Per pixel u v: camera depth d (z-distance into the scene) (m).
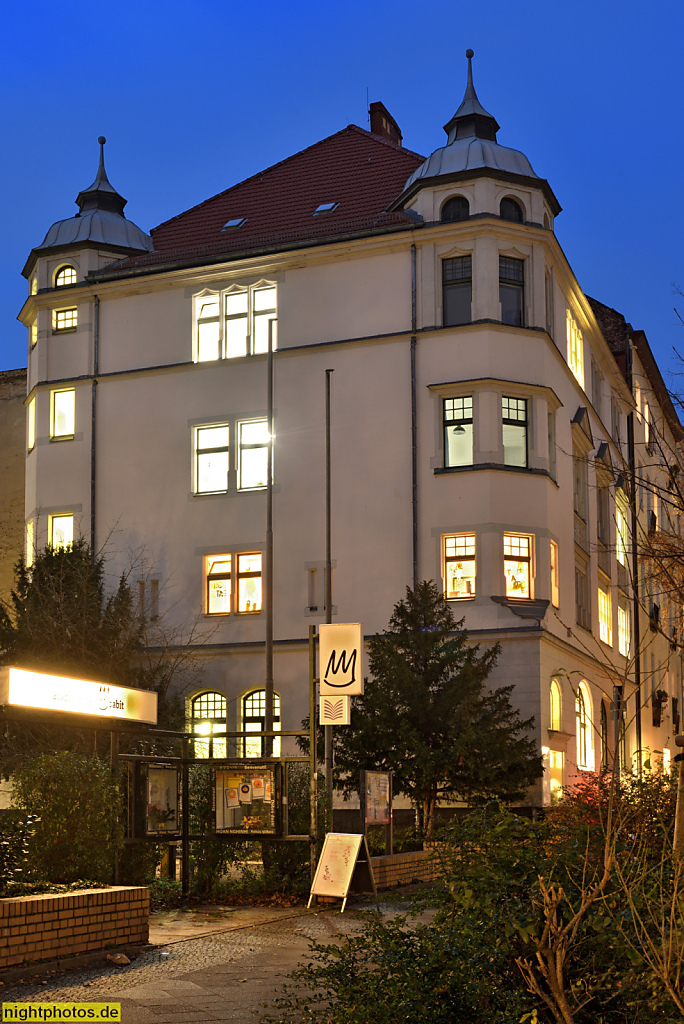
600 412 46.53
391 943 8.10
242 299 37.97
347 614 34.50
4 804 20.00
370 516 34.78
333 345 36.06
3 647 30.80
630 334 52.09
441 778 27.16
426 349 35.03
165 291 38.81
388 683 27.56
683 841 8.22
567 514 37.50
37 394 39.81
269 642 29.61
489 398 34.16
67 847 12.78
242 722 35.34
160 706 31.30
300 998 9.92
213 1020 9.12
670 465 17.34
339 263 36.62
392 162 41.53
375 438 35.16
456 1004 7.41
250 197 42.62
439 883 8.23
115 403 38.78
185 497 37.31
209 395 37.62
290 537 35.66
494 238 34.97
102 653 30.75
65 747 25.80
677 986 6.59
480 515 33.56
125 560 37.56
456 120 37.75
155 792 16.30
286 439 36.31
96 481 38.50
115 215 41.62
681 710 53.53
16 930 10.80
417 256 35.56
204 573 36.69
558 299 38.62
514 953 7.24
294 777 18.59
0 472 46.09
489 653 28.98
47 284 40.41
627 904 7.13
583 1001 6.75
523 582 33.97
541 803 31.36
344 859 16.72
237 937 13.54
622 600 47.31
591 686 39.09
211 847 17.47
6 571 44.53
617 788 10.06
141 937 12.48
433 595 29.17
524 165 36.19
